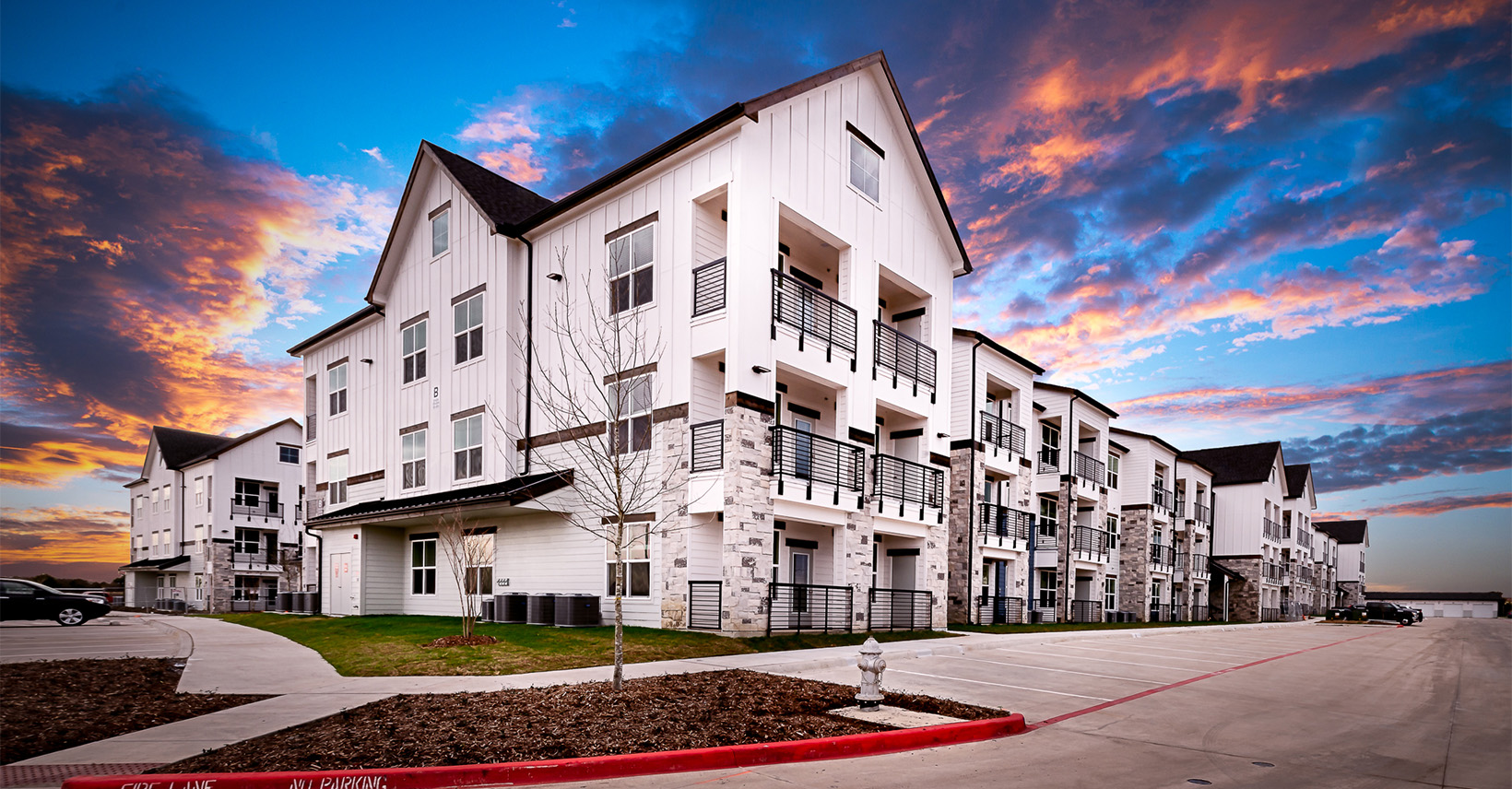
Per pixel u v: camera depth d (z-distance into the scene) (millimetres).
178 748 8070
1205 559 51719
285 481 52312
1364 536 97000
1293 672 17531
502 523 23578
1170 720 11023
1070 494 36344
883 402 23125
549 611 20375
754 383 18703
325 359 34125
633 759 7664
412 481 27375
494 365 24266
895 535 23797
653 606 19328
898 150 24969
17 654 15211
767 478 18734
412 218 28984
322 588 28734
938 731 9219
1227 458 57469
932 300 25906
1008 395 34125
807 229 21266
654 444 19734
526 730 8609
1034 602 34562
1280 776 8062
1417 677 17156
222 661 14781
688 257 19734
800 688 11719
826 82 21734
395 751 7789
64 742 8406
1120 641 24609
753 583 18125
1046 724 10469
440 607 25484
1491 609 103875
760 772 7738
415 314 28359
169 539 53312
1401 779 8078
